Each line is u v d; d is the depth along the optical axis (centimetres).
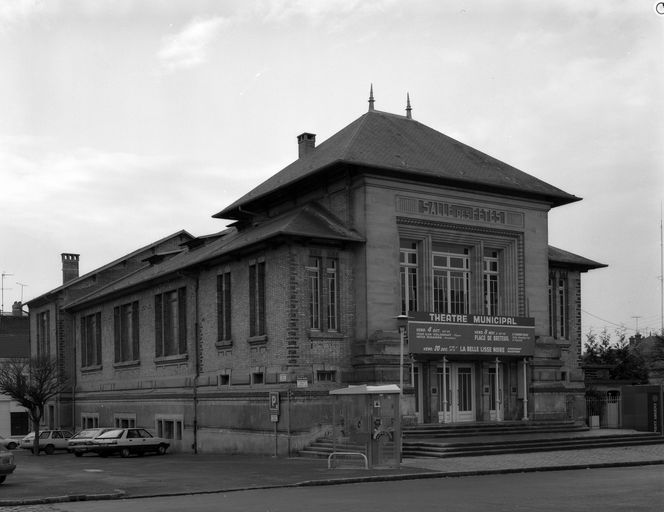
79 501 1888
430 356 3316
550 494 1733
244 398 3388
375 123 3716
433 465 2464
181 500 1830
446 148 3747
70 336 5625
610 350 5322
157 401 4272
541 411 3512
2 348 6819
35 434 4725
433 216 3400
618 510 1446
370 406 2441
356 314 3266
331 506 1597
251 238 3378
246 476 2300
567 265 3997
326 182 3444
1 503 1803
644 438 3222
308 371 3142
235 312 3556
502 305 3603
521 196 3650
